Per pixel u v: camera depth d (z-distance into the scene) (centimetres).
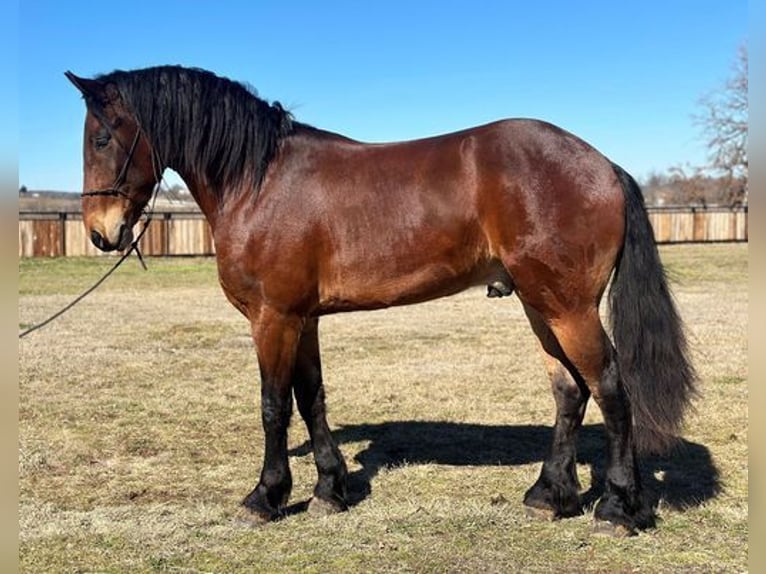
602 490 401
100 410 570
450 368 729
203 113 354
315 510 372
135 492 403
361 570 308
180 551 328
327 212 343
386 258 341
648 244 335
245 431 519
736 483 402
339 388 648
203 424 535
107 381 671
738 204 2694
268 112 361
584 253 322
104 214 368
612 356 331
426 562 315
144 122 361
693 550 322
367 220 341
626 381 333
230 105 353
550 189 322
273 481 361
